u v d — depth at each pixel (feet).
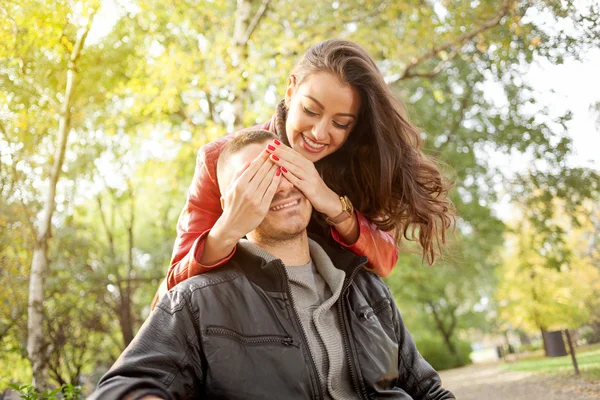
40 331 30.89
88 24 28.78
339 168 8.07
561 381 33.71
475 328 105.60
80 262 46.03
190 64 31.50
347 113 7.02
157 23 36.63
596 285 73.56
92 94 34.04
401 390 6.43
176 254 7.20
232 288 5.76
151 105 32.50
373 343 6.31
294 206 6.10
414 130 7.86
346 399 5.98
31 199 31.65
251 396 5.37
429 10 36.42
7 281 33.27
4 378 35.01
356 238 7.08
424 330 96.32
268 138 6.30
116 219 65.16
